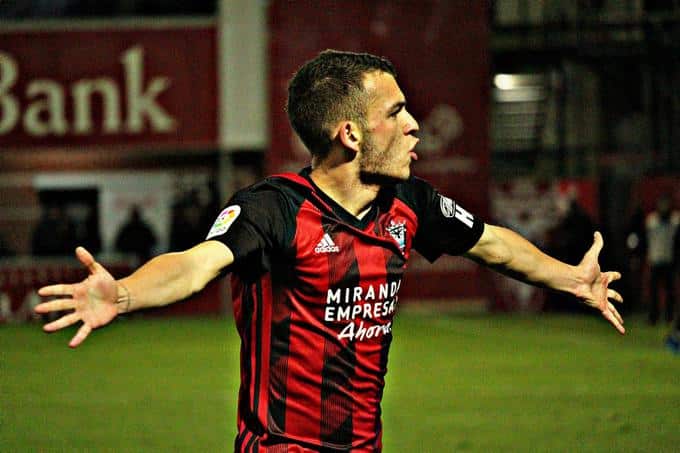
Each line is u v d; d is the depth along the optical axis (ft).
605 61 135.54
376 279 19.33
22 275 113.91
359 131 19.12
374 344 19.63
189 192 119.65
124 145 114.52
